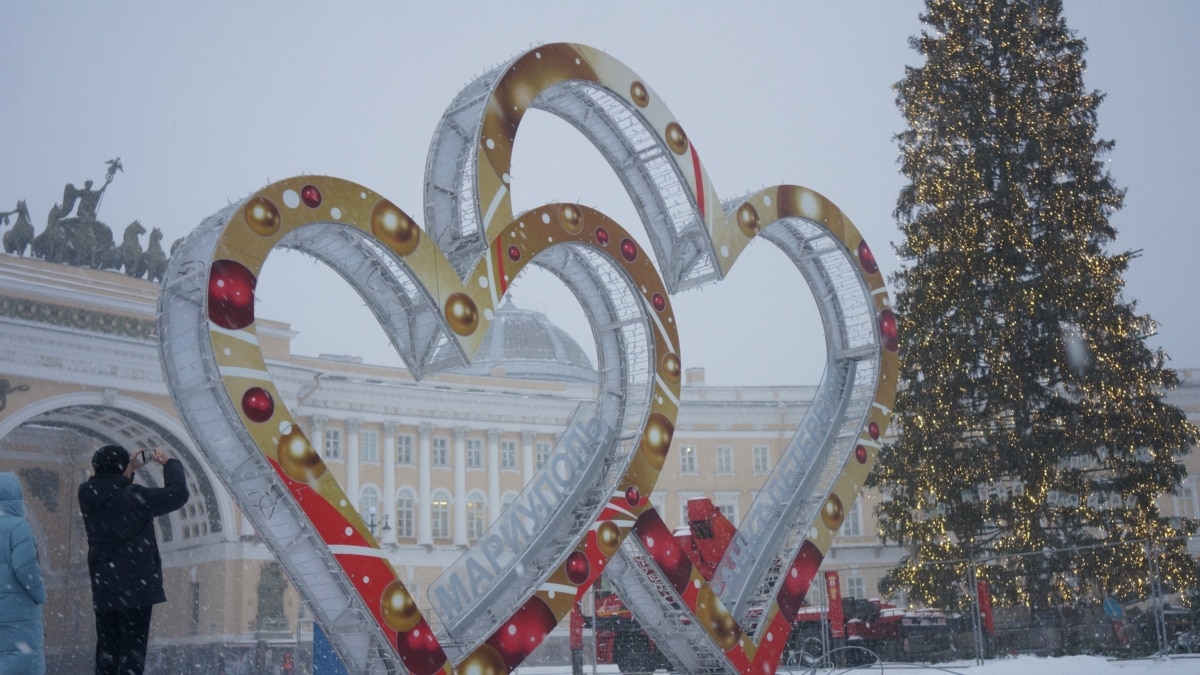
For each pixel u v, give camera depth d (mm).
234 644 41188
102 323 42062
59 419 42906
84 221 42781
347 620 9945
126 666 6691
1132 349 25969
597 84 13008
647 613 13148
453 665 10602
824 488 14805
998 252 26375
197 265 9469
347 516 9812
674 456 57031
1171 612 19391
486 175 11555
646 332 13016
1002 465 25578
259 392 9406
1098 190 27109
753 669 13203
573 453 12477
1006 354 26047
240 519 45062
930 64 28297
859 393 15453
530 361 61562
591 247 12609
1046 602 24047
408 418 52938
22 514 6562
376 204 10602
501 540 11680
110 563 6711
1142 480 25250
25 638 6320
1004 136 27219
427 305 10977
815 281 15641
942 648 20094
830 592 19641
